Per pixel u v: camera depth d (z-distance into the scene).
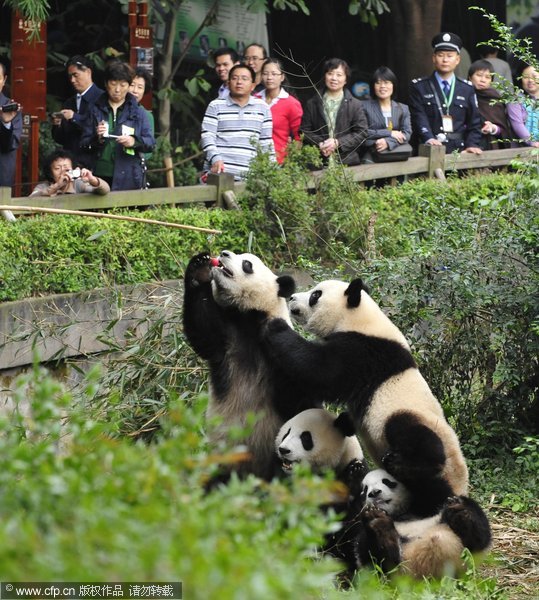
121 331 11.74
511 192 11.04
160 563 3.32
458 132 17.30
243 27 20.38
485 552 7.27
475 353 10.87
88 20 20.75
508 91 11.55
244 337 8.27
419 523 7.34
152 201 13.24
